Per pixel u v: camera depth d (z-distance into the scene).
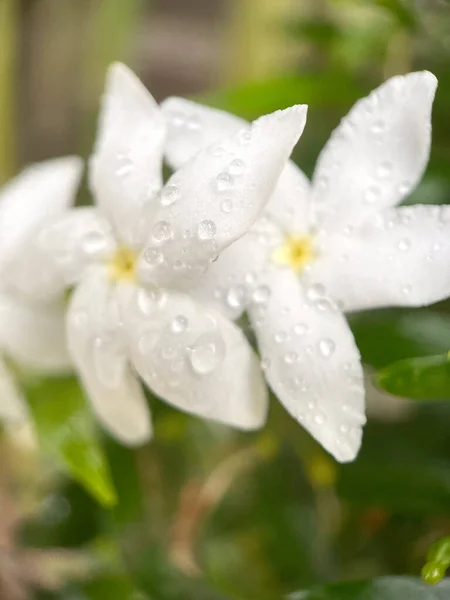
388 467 0.18
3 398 0.18
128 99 0.16
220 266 0.16
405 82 0.16
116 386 0.16
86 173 0.23
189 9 0.32
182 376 0.15
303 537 0.19
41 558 0.20
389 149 0.16
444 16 0.20
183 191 0.15
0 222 0.18
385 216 0.16
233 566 0.20
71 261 0.16
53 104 0.31
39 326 0.18
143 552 0.19
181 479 0.21
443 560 0.15
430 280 0.15
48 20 0.30
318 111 0.21
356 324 0.18
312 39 0.21
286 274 0.16
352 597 0.15
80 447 0.18
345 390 0.15
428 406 0.19
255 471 0.20
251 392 0.16
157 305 0.16
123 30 0.29
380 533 0.19
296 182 0.16
